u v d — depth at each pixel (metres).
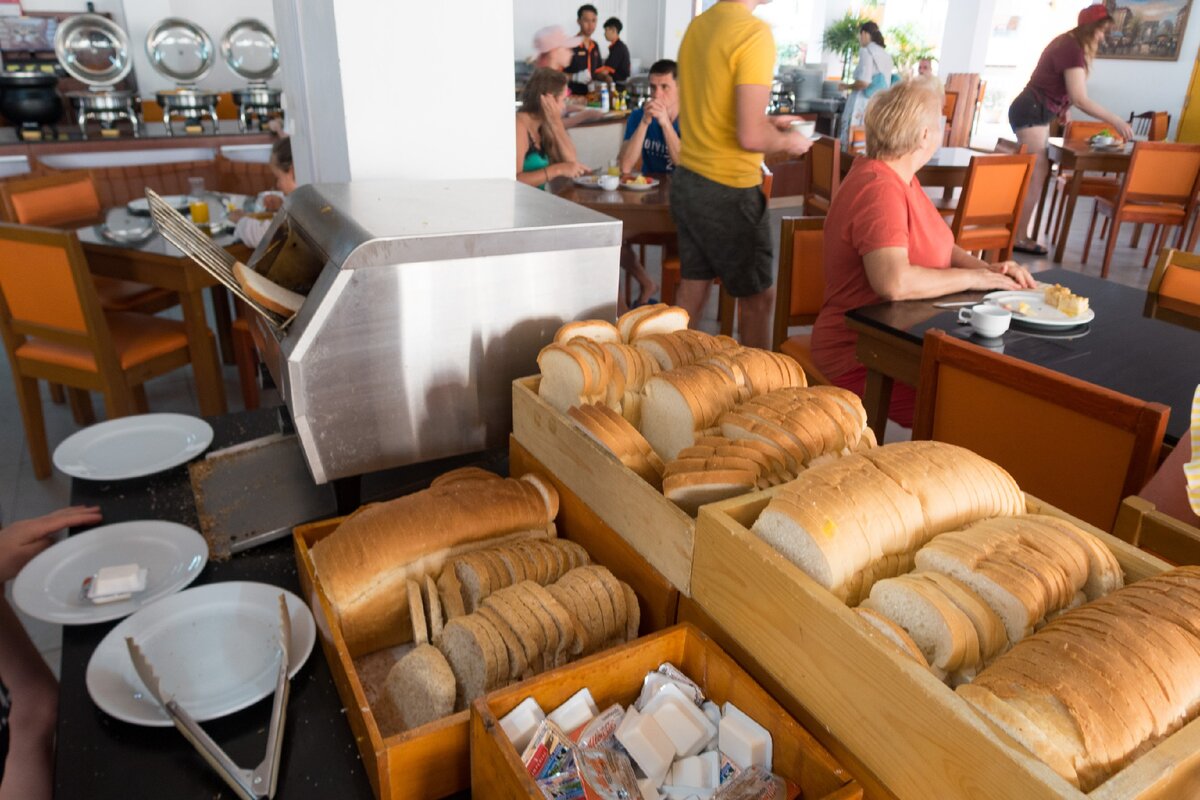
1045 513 0.71
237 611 0.80
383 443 1.00
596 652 0.74
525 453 1.00
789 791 0.58
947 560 0.60
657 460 0.83
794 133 2.68
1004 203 3.72
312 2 1.48
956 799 0.48
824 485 0.64
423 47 1.42
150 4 6.15
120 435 1.18
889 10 9.24
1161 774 0.44
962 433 1.40
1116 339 1.66
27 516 2.28
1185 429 1.25
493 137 1.54
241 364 2.61
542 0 8.51
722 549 0.66
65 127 4.32
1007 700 0.48
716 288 4.40
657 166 4.02
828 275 2.09
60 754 0.66
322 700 0.72
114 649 0.74
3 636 1.03
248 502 1.00
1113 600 0.55
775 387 0.92
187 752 0.66
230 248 2.39
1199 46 6.80
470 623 0.68
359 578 0.75
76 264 2.09
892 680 0.52
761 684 0.65
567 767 0.59
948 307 1.86
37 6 5.93
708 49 2.61
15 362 2.33
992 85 9.68
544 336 1.06
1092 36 4.77
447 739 0.61
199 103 4.40
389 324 0.95
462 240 0.95
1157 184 4.42
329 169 1.66
